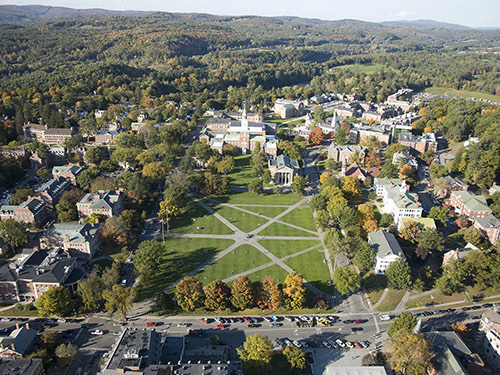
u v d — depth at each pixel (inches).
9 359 7273.6
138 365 6791.3
